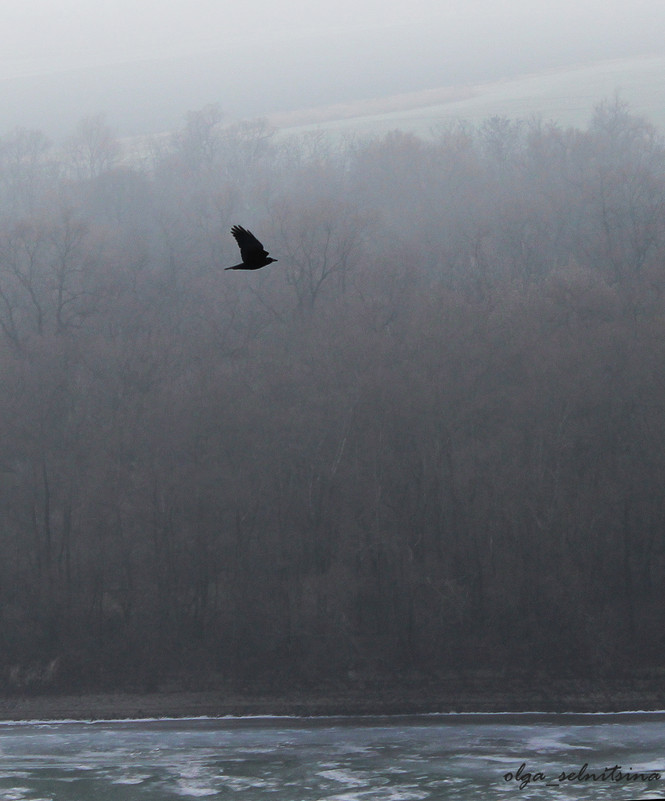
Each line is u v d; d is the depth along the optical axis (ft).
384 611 302.86
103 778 220.43
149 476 314.35
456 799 201.16
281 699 281.54
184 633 303.48
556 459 310.04
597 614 297.53
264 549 310.04
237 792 208.95
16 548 318.24
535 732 252.62
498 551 307.37
